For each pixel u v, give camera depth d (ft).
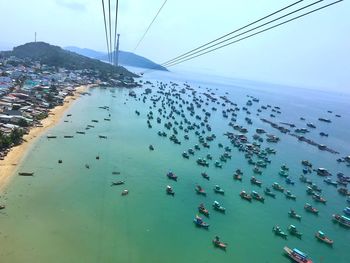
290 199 370.94
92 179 342.44
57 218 265.75
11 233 239.30
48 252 226.99
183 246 255.70
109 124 565.94
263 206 343.26
